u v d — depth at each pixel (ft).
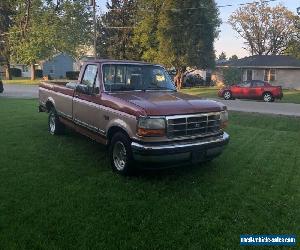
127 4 164.35
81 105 25.45
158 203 17.52
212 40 124.98
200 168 23.30
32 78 179.83
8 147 26.89
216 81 157.07
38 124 36.73
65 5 171.22
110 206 16.99
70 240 13.84
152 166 19.80
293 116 53.16
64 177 20.68
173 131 19.74
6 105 54.29
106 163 23.62
